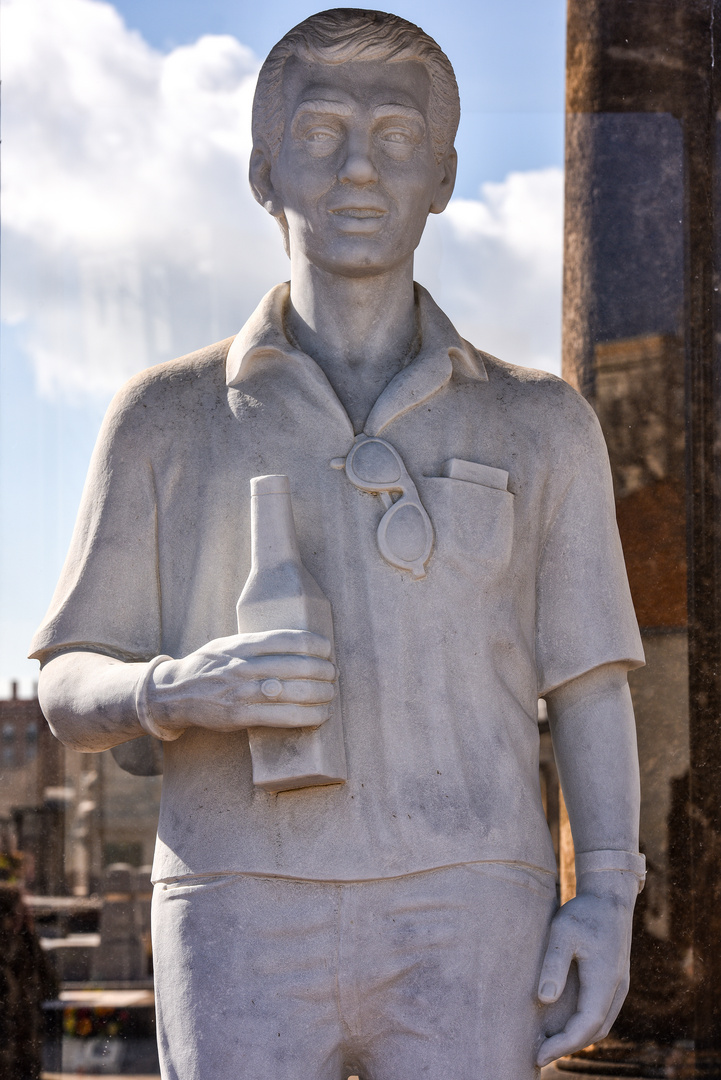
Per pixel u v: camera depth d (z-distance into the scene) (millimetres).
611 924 2629
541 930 2613
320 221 2773
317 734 2488
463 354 2846
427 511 2668
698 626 3477
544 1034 2586
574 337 3668
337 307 2840
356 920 2521
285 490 2570
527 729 2695
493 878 2574
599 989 2576
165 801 2678
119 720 2596
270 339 2785
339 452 2693
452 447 2736
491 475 2729
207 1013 2523
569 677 2779
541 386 2889
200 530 2711
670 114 3605
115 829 4004
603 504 2854
